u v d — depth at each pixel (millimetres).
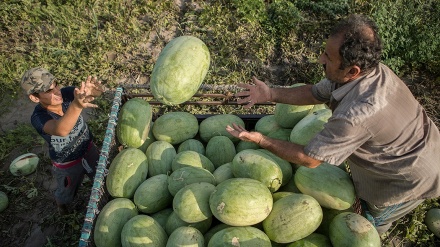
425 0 7297
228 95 4555
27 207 5062
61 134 3508
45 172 5410
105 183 3861
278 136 4219
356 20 2488
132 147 4199
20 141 5699
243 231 3031
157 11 7109
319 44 6832
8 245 4770
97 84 3539
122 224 3490
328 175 3359
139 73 6391
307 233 3109
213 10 7039
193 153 3949
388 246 4688
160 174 3887
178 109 5836
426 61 6441
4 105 6137
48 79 3436
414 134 2877
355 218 3150
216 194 3135
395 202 3277
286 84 6332
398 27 6543
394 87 2725
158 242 3268
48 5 7215
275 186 3459
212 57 6523
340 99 2773
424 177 3023
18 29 6965
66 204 4820
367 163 3031
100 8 7219
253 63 6441
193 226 3348
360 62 2480
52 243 4742
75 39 6730
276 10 7016
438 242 4758
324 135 2699
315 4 7266
